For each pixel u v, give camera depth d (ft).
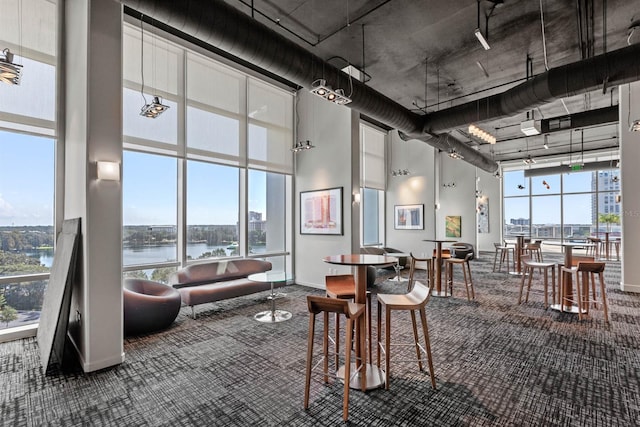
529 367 9.56
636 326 13.12
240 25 9.87
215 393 8.24
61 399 8.00
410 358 10.21
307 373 7.55
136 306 12.21
